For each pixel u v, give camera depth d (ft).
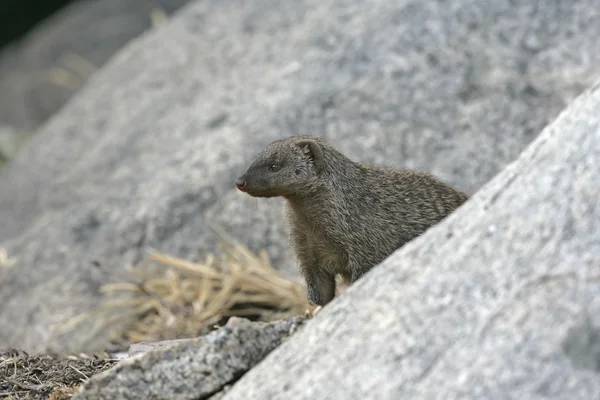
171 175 45.01
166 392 19.58
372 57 44.86
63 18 94.43
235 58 49.73
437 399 16.11
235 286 40.45
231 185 43.34
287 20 50.21
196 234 42.83
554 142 19.17
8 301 43.91
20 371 25.46
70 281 43.32
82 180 48.60
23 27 103.14
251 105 45.80
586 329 15.81
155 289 41.78
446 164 40.86
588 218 17.29
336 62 45.37
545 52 42.88
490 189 19.53
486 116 41.78
